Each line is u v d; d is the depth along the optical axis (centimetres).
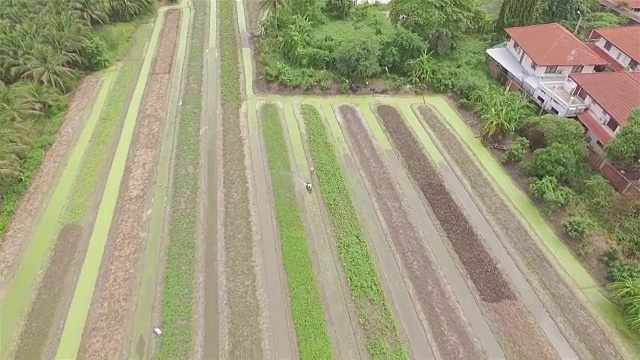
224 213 3219
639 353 2586
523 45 4491
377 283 2844
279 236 3094
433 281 2908
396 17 5025
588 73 4028
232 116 4116
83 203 3219
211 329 2553
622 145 3288
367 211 3331
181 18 5650
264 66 4741
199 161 3628
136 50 4969
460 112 4384
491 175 3700
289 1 5347
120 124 3944
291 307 2681
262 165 3641
